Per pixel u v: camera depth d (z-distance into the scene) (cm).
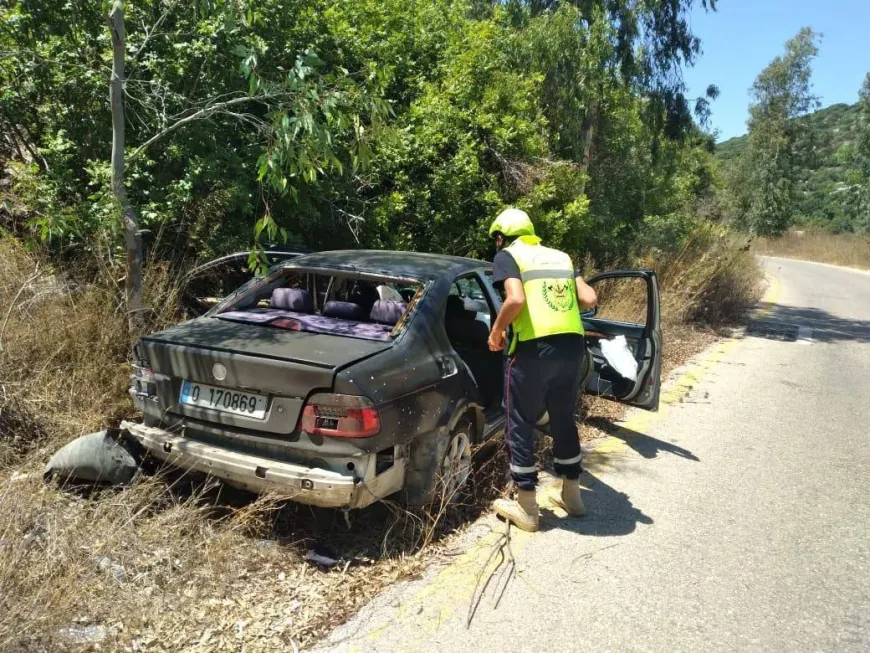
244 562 339
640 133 1563
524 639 308
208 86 614
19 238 575
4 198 549
